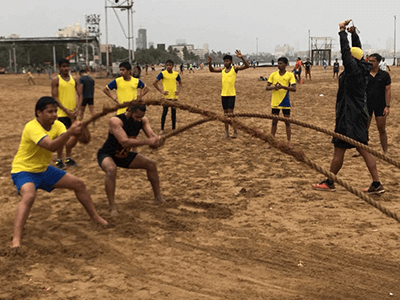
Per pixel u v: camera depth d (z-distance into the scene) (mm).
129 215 5844
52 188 5301
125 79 8938
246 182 7285
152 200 6457
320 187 6820
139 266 4461
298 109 17000
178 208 6105
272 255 4680
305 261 4547
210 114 4430
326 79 35156
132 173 7922
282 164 8414
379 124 8797
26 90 31562
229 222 5590
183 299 3850
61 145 4840
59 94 8203
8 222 5688
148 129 5883
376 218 5660
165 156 9242
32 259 4613
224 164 8508
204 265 4480
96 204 6293
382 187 6539
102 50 83125
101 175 7895
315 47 82125
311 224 5492
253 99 21312
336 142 6551
